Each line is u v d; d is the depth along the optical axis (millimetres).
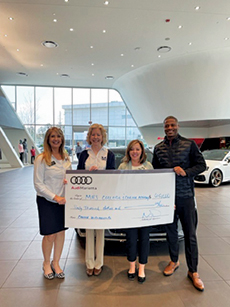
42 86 15633
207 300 1745
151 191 1946
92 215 1911
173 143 2068
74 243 2791
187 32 7766
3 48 9117
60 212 1971
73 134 16328
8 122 13609
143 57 10086
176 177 2021
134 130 16734
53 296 1776
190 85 10797
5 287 1885
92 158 2088
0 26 7312
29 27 7383
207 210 4254
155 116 13125
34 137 16094
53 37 8102
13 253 2494
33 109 15891
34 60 10523
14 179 8117
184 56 9875
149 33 7805
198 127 16125
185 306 1679
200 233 3119
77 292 1828
